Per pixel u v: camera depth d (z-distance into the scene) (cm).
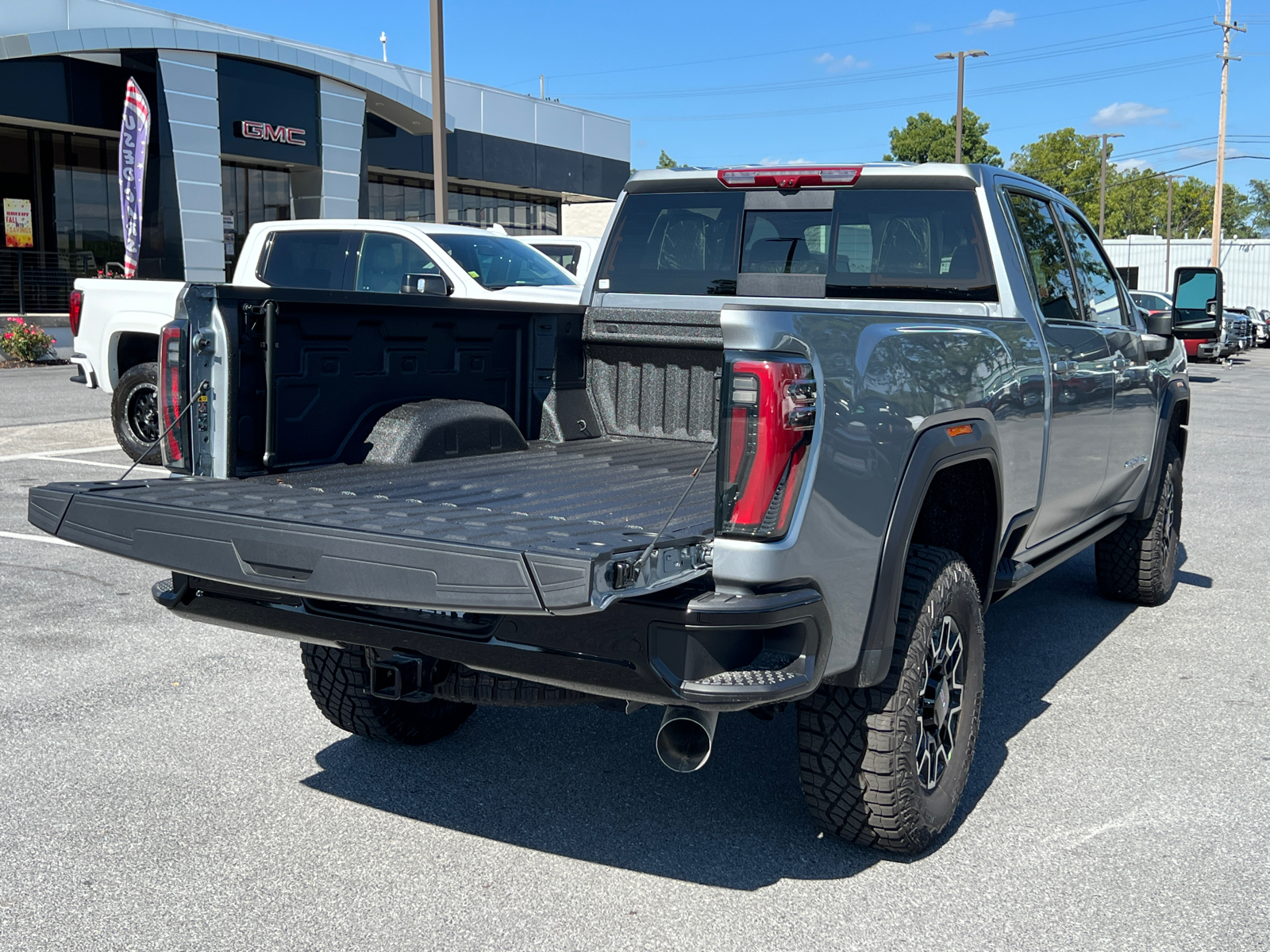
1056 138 10131
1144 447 579
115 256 2602
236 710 459
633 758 418
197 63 2289
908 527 316
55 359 2266
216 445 341
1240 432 1521
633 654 270
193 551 296
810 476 278
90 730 435
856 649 305
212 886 320
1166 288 5441
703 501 339
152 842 346
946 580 338
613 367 482
